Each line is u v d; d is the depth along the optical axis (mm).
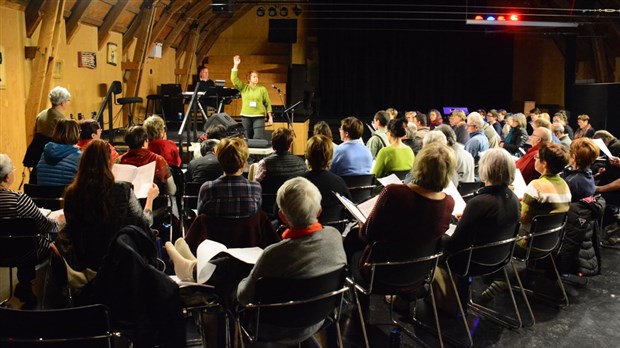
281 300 2512
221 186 3113
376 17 14414
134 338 2594
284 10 13086
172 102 10789
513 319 3939
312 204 2529
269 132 9688
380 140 6012
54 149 4113
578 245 4262
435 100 14922
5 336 2188
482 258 3486
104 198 2760
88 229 2779
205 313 3561
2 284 4285
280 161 4203
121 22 9406
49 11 6656
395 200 3018
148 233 2906
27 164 5203
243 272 2945
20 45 6496
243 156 3170
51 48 6812
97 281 2473
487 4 14305
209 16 12695
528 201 3832
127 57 10164
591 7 12305
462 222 3408
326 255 2564
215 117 8117
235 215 3105
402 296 3883
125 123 10016
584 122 8422
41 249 3551
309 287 2514
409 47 14695
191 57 12859
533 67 15539
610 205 5473
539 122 6125
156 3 9648
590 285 4613
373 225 3070
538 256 3908
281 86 12727
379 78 14742
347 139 4965
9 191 3439
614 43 13078
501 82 14984
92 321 2205
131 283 2418
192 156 8141
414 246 3094
